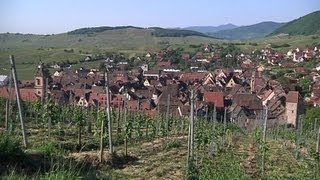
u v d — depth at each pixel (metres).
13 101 64.19
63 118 63.31
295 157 56.50
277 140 76.56
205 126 68.62
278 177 41.41
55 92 108.88
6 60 195.62
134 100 113.44
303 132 82.62
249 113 119.62
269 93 134.00
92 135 56.06
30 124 56.69
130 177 34.00
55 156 22.47
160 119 73.62
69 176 10.52
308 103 126.94
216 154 51.91
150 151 51.91
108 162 37.75
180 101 115.94
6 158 20.08
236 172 38.50
